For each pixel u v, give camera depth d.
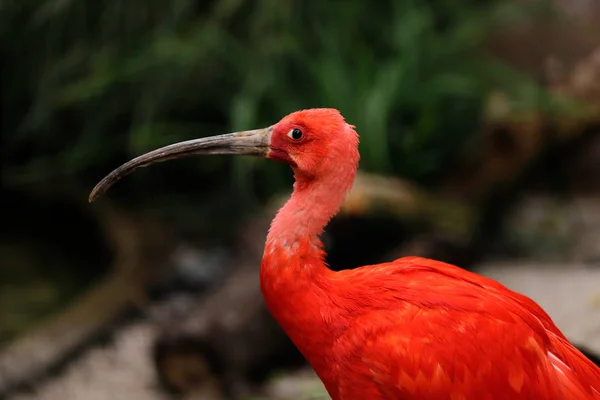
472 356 4.14
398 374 4.21
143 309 10.33
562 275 9.45
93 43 12.32
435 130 11.60
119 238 11.73
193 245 11.85
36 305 10.51
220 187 13.11
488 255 10.86
